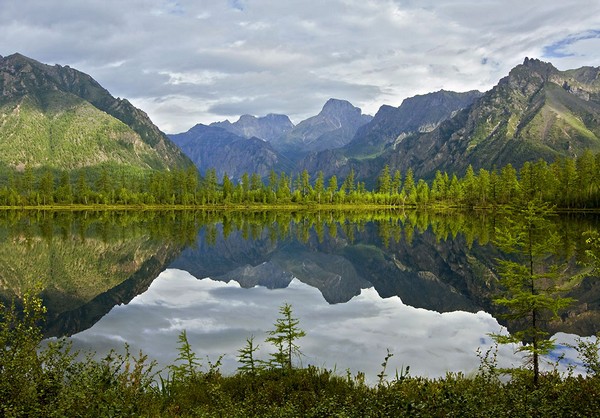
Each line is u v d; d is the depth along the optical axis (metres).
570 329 25.58
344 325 26.28
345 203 187.00
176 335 23.84
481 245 71.38
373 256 68.31
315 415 9.15
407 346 21.50
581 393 10.34
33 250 59.53
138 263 55.62
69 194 169.38
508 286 14.02
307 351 20.38
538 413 9.01
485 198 161.62
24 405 7.70
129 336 23.64
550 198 121.12
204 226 109.19
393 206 184.88
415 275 50.75
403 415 8.44
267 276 49.81
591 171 124.62
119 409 8.35
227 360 19.12
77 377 9.49
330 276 49.69
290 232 101.88
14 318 9.07
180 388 12.74
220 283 44.06
